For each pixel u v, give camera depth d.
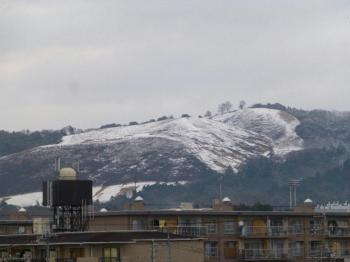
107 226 199.50
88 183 195.62
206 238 189.25
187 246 170.12
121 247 163.00
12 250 173.00
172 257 167.50
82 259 157.62
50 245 163.25
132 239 165.75
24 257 170.75
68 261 163.50
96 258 158.38
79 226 193.12
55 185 192.62
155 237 169.50
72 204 193.25
